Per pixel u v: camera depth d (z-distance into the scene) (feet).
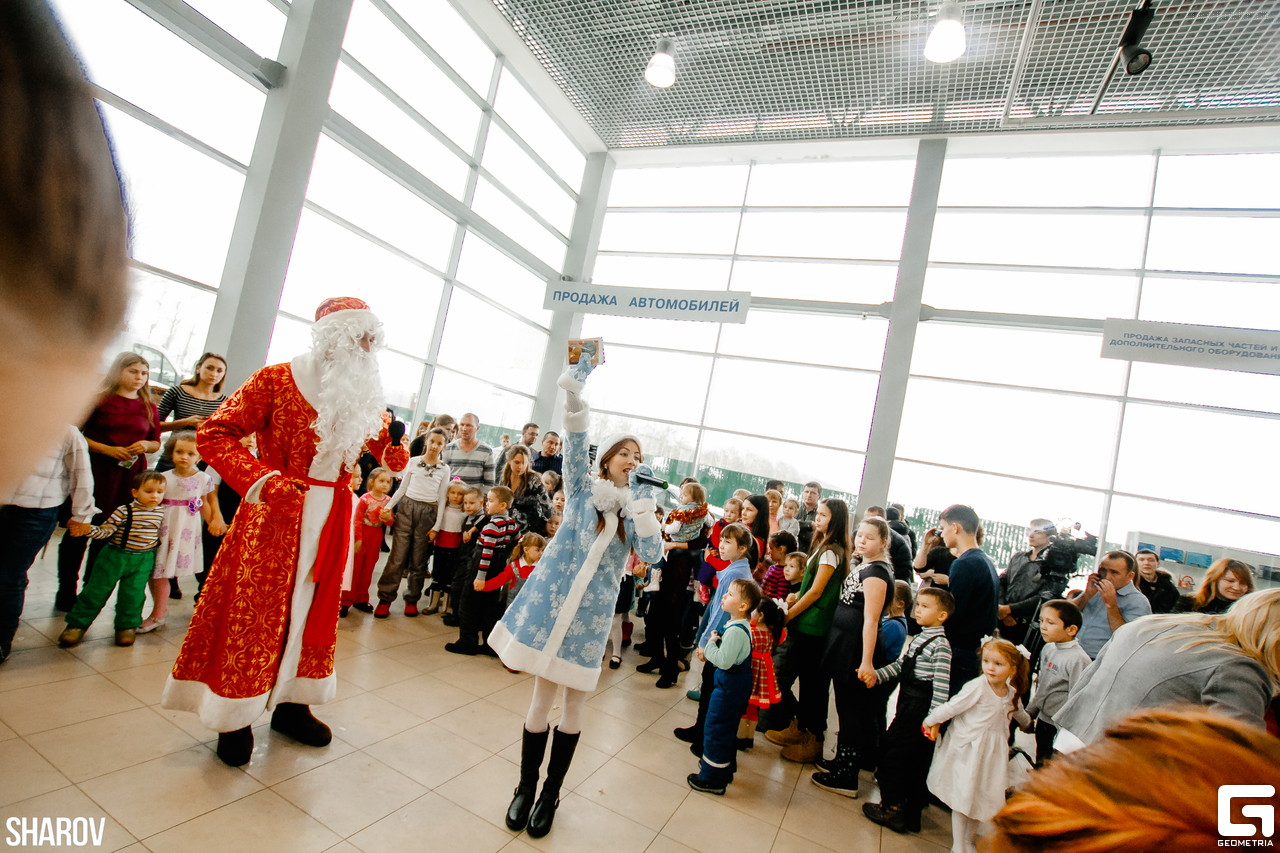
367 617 12.37
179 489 9.65
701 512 8.14
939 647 8.10
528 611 6.64
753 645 8.92
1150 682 3.79
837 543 9.97
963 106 19.92
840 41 17.98
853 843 7.54
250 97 14.76
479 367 23.73
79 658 8.11
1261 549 17.56
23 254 0.41
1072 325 19.89
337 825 6.01
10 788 5.59
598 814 7.08
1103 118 15.76
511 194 23.79
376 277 18.89
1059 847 1.03
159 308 13.55
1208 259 19.52
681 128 24.35
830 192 24.40
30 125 0.42
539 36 20.43
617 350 26.43
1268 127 18.37
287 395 6.57
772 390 23.95
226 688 6.15
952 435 21.15
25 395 0.42
